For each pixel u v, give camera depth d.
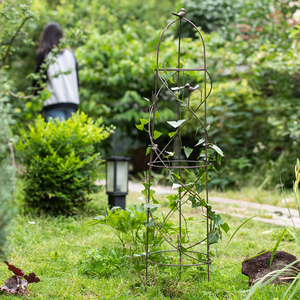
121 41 7.81
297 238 2.04
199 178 2.25
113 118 7.41
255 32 7.21
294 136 6.31
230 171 6.40
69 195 3.79
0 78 1.85
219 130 6.73
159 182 6.88
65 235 3.14
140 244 2.62
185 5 9.16
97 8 10.48
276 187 5.82
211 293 2.02
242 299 1.93
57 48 4.34
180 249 2.23
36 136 3.82
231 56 6.74
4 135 1.72
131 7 10.86
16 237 2.88
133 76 7.34
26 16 3.91
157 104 7.81
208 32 9.08
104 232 3.25
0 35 4.12
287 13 6.73
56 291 2.00
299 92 7.10
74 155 3.85
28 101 4.75
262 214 4.14
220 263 2.54
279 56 6.04
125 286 2.10
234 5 8.16
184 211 4.25
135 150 8.59
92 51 7.70
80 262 2.43
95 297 1.96
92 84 7.87
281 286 2.05
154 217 2.39
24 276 1.98
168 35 9.84
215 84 6.99
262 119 6.61
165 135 8.12
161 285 2.08
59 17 9.77
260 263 2.22
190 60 6.93
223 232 3.42
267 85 7.20
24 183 3.86
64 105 4.63
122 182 3.95
